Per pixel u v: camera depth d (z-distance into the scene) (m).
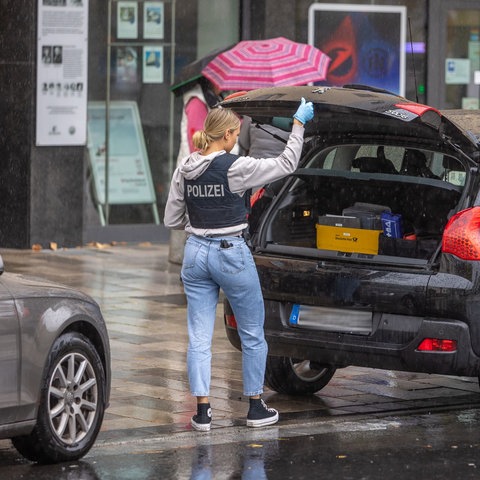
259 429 17.64
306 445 16.61
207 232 17.33
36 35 35.28
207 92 28.75
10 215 36.00
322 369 20.25
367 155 20.36
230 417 18.41
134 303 28.28
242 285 17.38
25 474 15.04
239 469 15.30
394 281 17.73
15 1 35.25
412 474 15.05
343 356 18.12
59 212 36.34
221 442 16.83
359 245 18.38
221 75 28.11
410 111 17.16
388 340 17.81
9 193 35.91
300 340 18.34
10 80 35.50
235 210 17.33
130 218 38.12
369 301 17.88
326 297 18.19
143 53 37.91
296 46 29.08
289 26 39.19
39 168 35.81
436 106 41.28
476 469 15.31
